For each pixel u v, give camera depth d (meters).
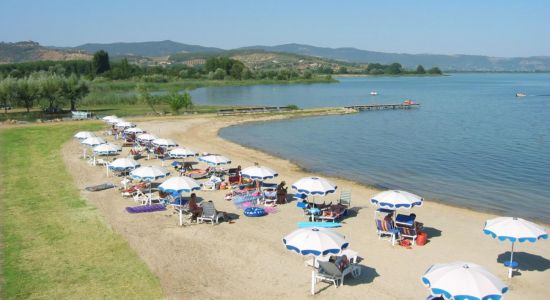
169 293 15.33
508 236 16.59
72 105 76.44
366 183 33.44
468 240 21.27
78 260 17.69
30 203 24.77
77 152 39.78
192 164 37.00
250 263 17.88
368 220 23.69
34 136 47.88
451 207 27.39
